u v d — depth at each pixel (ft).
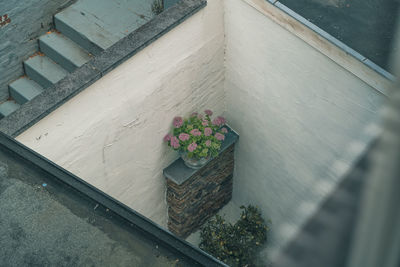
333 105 18.69
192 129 22.59
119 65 17.78
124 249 7.54
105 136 19.42
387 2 17.13
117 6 25.25
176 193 24.22
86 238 7.69
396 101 1.69
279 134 22.27
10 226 7.89
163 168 23.72
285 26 17.93
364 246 1.72
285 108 21.01
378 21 16.66
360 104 17.52
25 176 8.59
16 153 8.90
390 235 1.67
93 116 18.31
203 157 23.18
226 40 21.30
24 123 15.96
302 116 20.43
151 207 24.85
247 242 26.05
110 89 18.20
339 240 1.91
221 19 20.44
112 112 18.92
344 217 1.97
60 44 24.52
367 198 1.73
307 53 18.07
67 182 8.39
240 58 21.35
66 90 16.76
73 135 18.11
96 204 8.11
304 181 22.72
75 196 8.25
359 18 16.81
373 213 1.71
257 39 19.84
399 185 1.65
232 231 26.23
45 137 17.12
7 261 7.44
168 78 20.29
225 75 22.85
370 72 15.85
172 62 19.92
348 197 2.03
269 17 18.37
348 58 16.26
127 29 24.47
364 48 16.08
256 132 23.49
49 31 24.97
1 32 22.90
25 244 7.63
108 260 7.43
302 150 21.59
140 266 7.36
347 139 19.21
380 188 1.69
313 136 20.57
